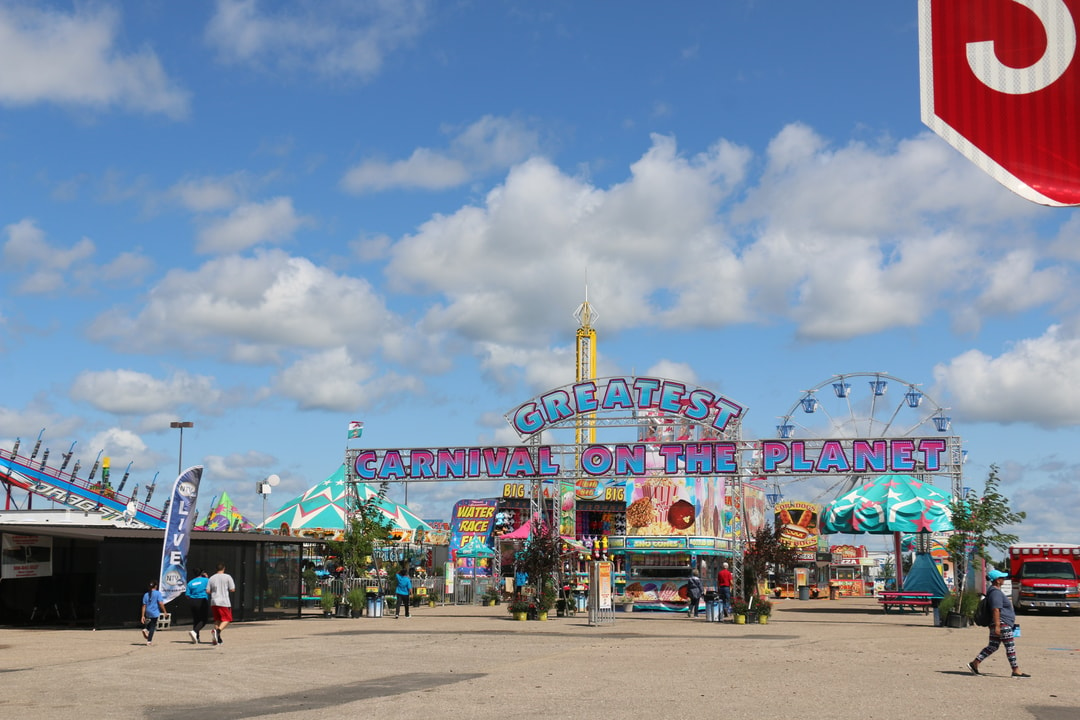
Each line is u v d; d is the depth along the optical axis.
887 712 13.59
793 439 39.62
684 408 41.09
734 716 13.12
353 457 44.06
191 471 30.75
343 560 42.47
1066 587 44.94
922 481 44.12
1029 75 6.40
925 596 41.75
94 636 29.14
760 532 43.62
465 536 65.12
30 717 13.27
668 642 26.86
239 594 36.66
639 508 51.78
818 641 27.39
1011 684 17.30
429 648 24.70
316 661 21.25
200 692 15.98
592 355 104.75
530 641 27.09
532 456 42.47
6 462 49.59
